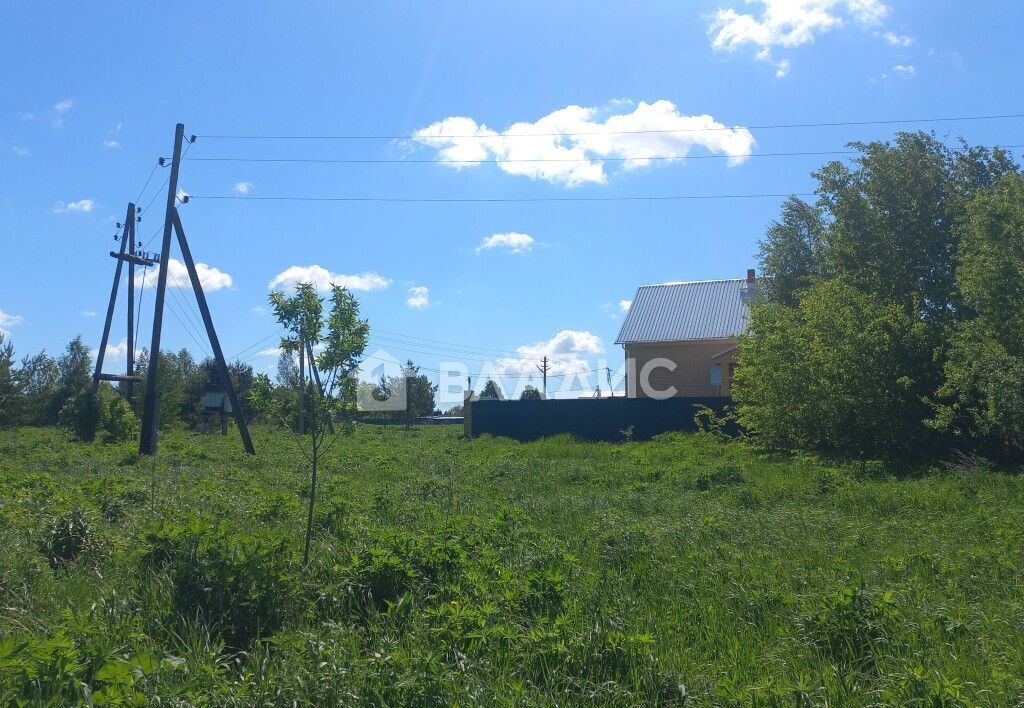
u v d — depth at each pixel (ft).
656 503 39.01
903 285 64.85
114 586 19.44
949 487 42.78
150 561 20.52
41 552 23.36
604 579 22.49
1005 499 39.37
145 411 65.82
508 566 23.04
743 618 19.77
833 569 24.14
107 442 83.76
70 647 13.62
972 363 49.85
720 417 85.61
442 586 19.83
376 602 19.53
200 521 22.41
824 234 70.79
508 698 14.03
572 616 17.74
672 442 76.79
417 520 32.65
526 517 31.65
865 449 60.13
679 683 15.34
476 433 96.68
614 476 52.60
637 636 16.40
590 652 15.98
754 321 64.95
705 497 42.65
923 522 33.37
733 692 14.99
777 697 14.76
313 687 13.75
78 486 36.78
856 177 68.13
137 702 12.32
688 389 117.91
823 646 17.67
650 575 23.68
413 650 15.28
